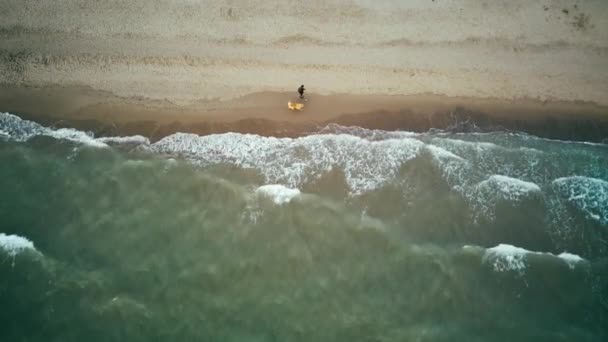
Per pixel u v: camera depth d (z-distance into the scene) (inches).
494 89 751.1
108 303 585.6
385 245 632.4
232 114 738.8
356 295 597.0
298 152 707.4
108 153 711.1
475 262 622.5
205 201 667.4
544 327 581.3
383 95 748.0
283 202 663.1
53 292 590.9
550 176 693.3
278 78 749.3
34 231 638.5
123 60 756.6
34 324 572.4
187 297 592.4
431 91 750.5
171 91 747.4
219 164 701.3
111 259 620.4
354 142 713.0
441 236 644.1
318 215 653.3
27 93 750.5
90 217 653.3
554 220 660.7
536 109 744.3
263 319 579.2
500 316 587.5
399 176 689.6
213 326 574.9
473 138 724.0
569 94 748.6
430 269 616.1
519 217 661.3
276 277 607.2
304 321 577.9
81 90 750.5
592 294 605.3
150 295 593.9
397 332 571.8
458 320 584.1
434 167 695.7
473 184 683.4
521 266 618.8
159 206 663.1
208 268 613.3
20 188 675.4
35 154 706.8
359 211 660.1
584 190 681.6
